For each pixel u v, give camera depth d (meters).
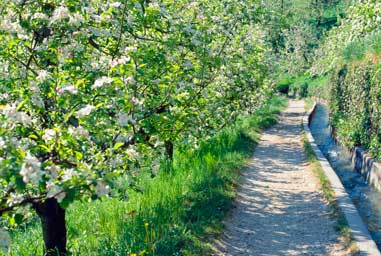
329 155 14.64
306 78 43.00
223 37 7.89
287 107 31.34
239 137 15.31
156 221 6.60
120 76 4.36
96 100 4.32
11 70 4.68
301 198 8.98
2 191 3.73
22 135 3.70
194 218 7.21
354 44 14.48
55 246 5.24
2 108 3.49
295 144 15.58
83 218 7.04
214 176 9.67
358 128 12.92
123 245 5.56
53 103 4.32
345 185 10.88
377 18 10.95
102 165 3.90
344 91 15.64
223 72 8.18
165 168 9.34
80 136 3.68
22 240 6.16
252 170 11.49
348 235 6.63
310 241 6.72
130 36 5.61
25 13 4.62
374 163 10.55
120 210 7.17
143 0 5.40
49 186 3.09
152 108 5.30
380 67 10.85
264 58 15.20
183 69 5.89
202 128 8.09
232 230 7.16
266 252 6.38
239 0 8.21
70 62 4.62
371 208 8.86
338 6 52.53
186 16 6.75
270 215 7.98
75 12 4.43
